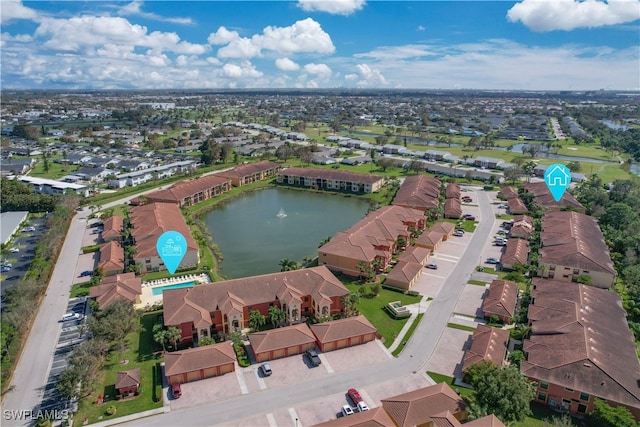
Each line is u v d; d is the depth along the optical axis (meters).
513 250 130.75
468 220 171.25
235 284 99.88
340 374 80.38
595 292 101.44
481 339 85.94
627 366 75.69
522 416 64.69
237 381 78.62
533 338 85.62
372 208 189.50
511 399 65.06
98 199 193.50
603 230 146.88
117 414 70.69
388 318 99.75
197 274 124.00
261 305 97.88
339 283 104.56
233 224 171.38
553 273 118.94
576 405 71.06
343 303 100.19
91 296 103.88
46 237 137.00
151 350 87.88
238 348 87.38
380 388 76.50
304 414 70.50
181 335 89.31
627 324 91.44
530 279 118.62
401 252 137.62
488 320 98.69
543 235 139.88
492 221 169.62
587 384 70.50
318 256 129.00
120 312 89.50
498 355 81.50
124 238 145.00
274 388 76.69
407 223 153.62
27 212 170.62
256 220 176.50
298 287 102.38
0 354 82.06
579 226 142.38
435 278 120.19
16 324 88.50
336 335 87.62
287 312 97.25
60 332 94.06
